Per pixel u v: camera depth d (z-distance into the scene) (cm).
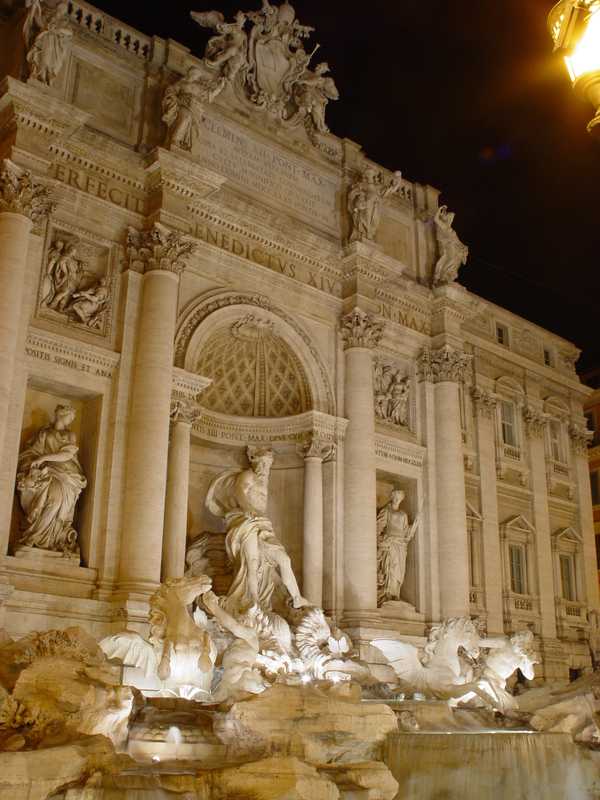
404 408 3681
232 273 3159
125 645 2223
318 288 3403
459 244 3938
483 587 3897
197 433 3173
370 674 2816
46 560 2488
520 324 4578
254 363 3366
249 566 2827
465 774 1917
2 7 2916
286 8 3550
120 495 2659
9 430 2480
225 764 1664
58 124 2692
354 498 3222
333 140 3650
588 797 2062
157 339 2773
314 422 3241
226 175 3228
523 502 4284
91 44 2981
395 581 3416
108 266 2847
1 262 2509
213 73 3275
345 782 1662
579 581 4459
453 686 2564
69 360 2688
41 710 1602
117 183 2922
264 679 2261
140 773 1489
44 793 1384
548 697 2820
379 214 3566
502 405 4397
